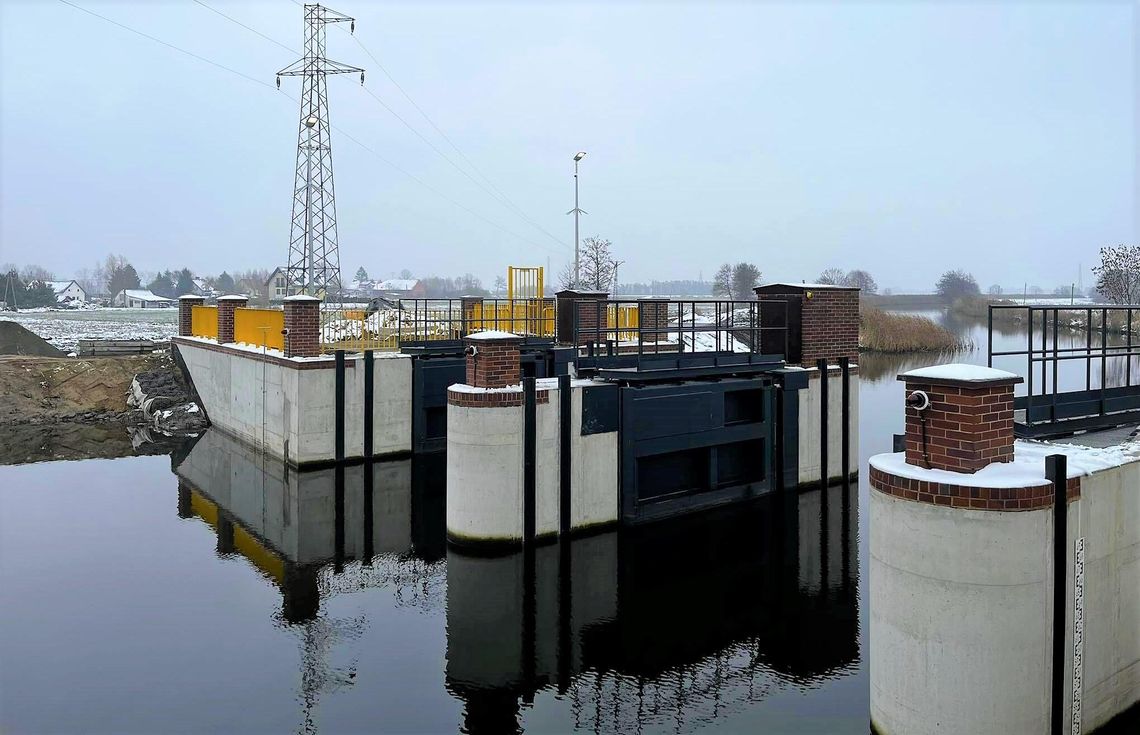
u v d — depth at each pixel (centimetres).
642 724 803
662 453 1495
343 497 1747
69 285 13812
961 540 651
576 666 941
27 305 10850
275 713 827
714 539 1397
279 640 1016
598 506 1435
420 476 1908
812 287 1716
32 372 2895
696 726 796
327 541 1450
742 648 983
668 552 1333
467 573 1252
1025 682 652
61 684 892
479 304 2644
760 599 1137
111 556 1369
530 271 2769
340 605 1136
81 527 1547
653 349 2403
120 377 2983
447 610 1112
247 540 1459
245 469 2036
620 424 1454
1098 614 722
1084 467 713
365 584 1224
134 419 2798
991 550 644
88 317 7275
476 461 1311
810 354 1723
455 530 1342
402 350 2108
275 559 1352
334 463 1983
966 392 686
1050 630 667
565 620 1071
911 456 728
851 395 1780
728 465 1614
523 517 1338
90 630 1047
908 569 680
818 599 1134
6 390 2817
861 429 2525
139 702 850
